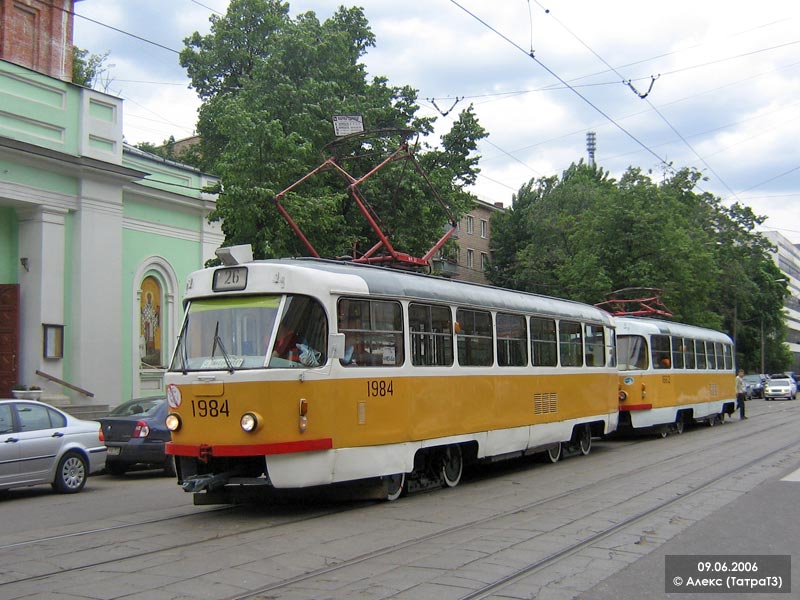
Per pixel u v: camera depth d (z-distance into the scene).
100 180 20.70
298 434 8.95
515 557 7.06
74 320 20.06
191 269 24.28
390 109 23.36
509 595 5.89
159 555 7.29
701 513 9.28
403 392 10.40
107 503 11.11
